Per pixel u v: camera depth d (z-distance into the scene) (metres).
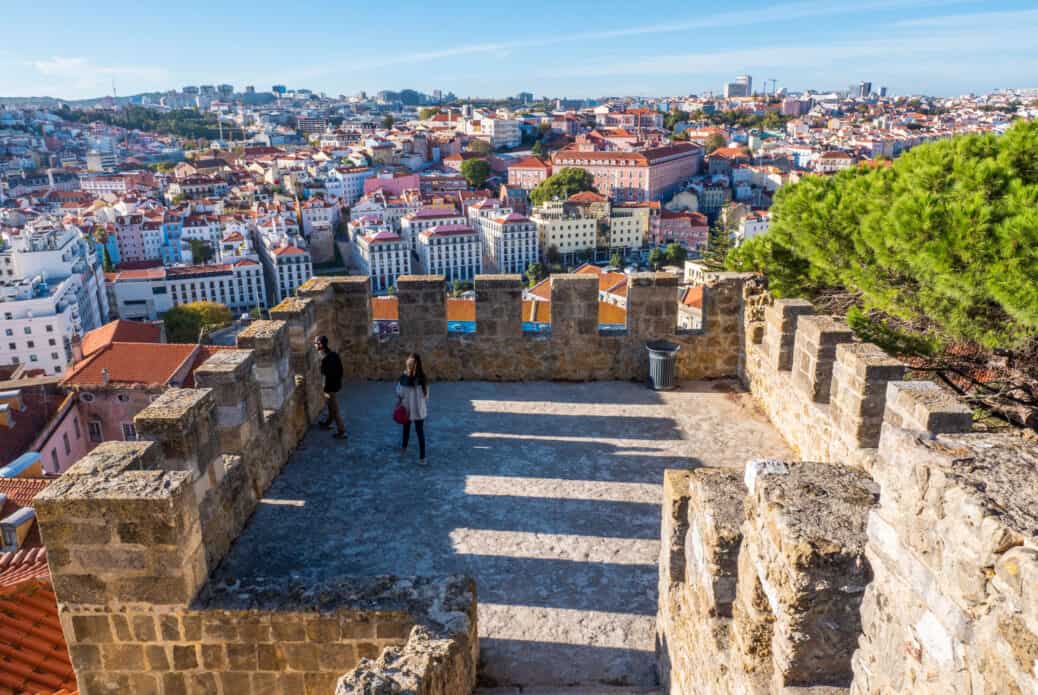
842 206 13.86
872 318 14.34
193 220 167.25
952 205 10.49
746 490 5.00
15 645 8.34
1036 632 2.06
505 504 8.51
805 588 3.39
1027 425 12.77
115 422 40.34
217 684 5.90
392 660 4.87
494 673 6.11
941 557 2.56
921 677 2.65
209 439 7.05
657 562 7.43
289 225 163.75
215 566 7.29
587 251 164.25
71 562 5.61
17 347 92.62
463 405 11.48
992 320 11.64
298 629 5.71
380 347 12.51
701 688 4.78
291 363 10.07
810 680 3.50
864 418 7.74
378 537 7.84
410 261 156.62
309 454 9.80
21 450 34.62
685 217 169.25
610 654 6.31
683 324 34.44
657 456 9.69
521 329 12.36
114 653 5.82
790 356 10.48
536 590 7.05
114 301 128.12
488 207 170.25
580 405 11.47
